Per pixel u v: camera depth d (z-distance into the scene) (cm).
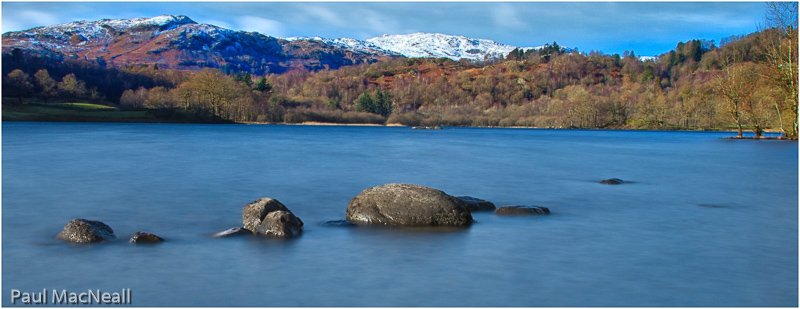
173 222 1278
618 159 3675
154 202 1598
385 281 822
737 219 1366
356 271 868
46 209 1460
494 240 1084
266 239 1072
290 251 983
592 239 1111
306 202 1630
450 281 826
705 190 1980
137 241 1037
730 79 7738
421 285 806
